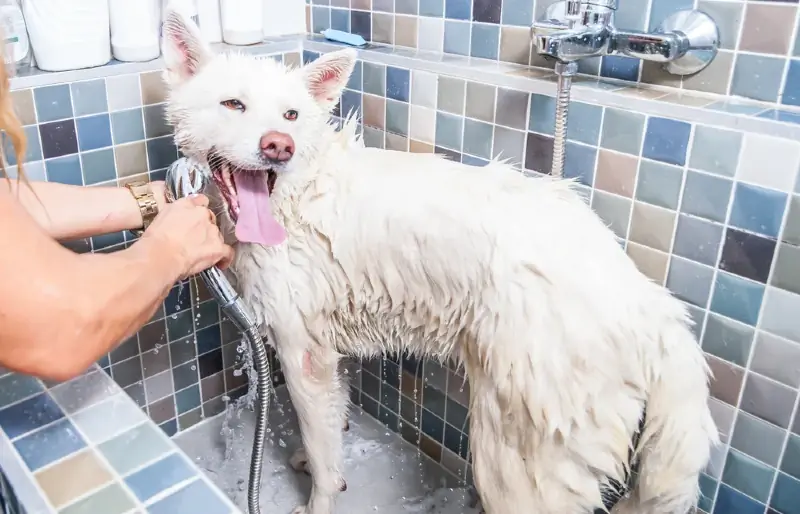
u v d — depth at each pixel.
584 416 0.87
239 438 1.51
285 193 1.01
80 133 1.17
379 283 1.03
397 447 1.51
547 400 0.87
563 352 0.86
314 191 1.02
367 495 1.39
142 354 1.38
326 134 1.06
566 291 0.87
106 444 0.79
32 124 1.11
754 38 0.91
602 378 0.86
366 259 1.01
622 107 0.96
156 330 1.38
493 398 0.94
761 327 0.91
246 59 1.01
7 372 0.90
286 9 1.49
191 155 1.02
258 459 1.07
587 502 0.93
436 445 1.45
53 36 1.11
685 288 0.97
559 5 1.00
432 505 1.36
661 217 0.97
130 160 1.24
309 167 1.02
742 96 0.94
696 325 0.98
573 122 1.03
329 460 1.21
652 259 1.00
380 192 1.00
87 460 0.77
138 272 0.68
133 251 0.71
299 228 1.03
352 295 1.06
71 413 0.84
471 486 1.39
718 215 0.91
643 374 0.87
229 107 0.96
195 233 0.81
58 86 1.12
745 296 0.91
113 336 0.65
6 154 1.09
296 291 1.05
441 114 1.21
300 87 1.01
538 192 0.97
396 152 1.08
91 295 0.62
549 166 1.08
